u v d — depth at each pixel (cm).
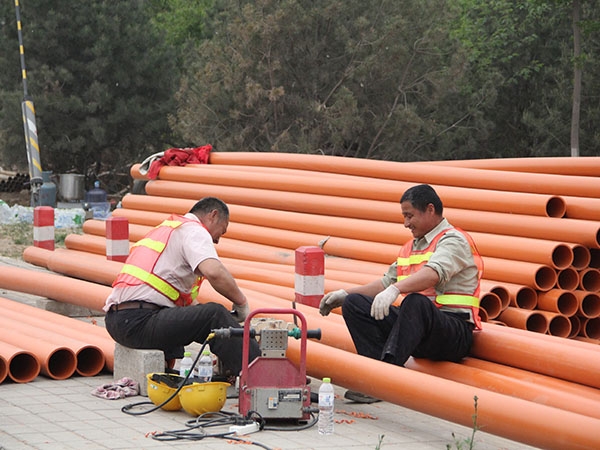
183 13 7406
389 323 1200
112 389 1234
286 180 2325
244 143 5003
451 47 5000
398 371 1118
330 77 5022
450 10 5091
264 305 1548
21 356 1364
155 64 5666
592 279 1769
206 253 1157
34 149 4459
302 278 1612
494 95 5303
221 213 1216
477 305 1209
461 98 5384
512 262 1742
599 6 5150
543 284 1728
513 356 1203
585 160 2000
